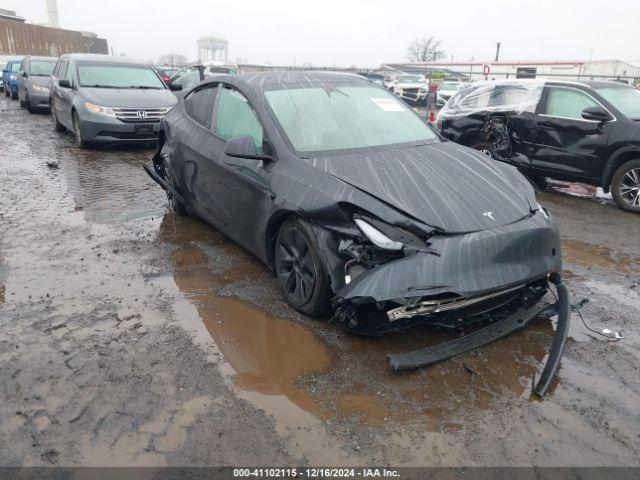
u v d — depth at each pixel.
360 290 2.96
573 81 7.62
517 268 3.20
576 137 7.30
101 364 3.13
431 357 3.09
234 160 4.36
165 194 7.01
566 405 2.85
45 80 16.11
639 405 2.86
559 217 6.67
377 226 3.13
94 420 2.67
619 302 4.13
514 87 8.20
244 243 4.48
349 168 3.67
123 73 11.23
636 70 27.92
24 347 3.30
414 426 2.67
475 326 3.55
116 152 10.06
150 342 3.38
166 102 10.36
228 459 2.44
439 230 3.10
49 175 7.98
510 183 3.79
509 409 2.81
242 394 2.89
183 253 4.89
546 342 3.47
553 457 2.48
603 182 7.14
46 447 2.49
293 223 3.66
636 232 6.04
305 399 2.86
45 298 3.95
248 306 3.87
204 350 3.30
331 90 4.75
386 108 4.82
